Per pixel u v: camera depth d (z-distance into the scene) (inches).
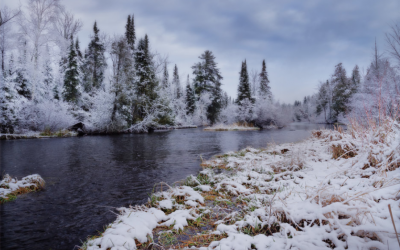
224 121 1604.3
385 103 181.5
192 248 86.9
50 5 863.7
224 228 102.1
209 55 1553.9
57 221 136.5
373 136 167.5
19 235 119.6
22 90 865.5
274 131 1026.7
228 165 262.8
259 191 159.8
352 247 71.7
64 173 256.8
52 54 1020.5
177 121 1390.3
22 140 613.6
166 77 1676.9
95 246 90.9
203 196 160.9
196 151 422.6
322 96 1802.4
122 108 940.6
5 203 165.5
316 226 88.3
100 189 198.4
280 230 95.4
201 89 1574.8
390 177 120.4
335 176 154.2
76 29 1237.1
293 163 211.0
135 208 141.3
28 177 205.6
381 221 80.5
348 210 87.9
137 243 96.1
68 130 803.4
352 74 1540.4
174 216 119.6
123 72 908.6
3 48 730.2
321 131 315.6
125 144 536.4
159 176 240.4
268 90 1656.0
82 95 1083.3
